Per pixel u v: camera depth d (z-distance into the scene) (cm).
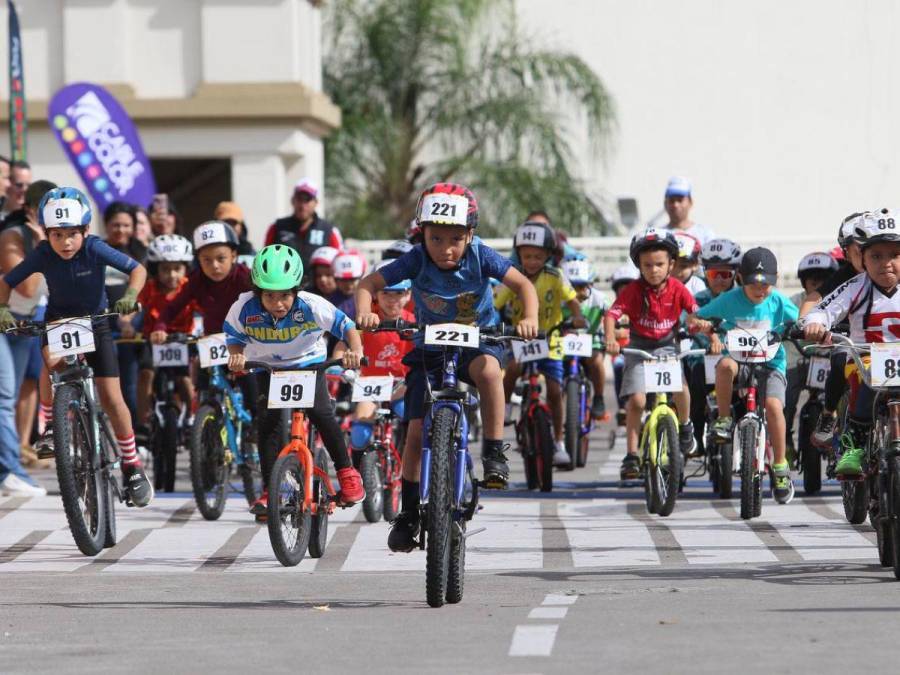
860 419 2581
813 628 2020
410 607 2300
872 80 11438
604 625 2075
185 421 4059
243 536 3225
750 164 11469
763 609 2181
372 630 2086
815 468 3738
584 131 11044
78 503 2883
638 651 1884
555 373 4019
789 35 11450
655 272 3519
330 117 7962
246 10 7538
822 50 11462
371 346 3497
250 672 1816
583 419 4412
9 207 4228
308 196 4984
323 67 10200
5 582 2678
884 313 2531
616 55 11412
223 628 2134
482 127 10131
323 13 10169
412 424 2338
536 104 10188
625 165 11450
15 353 3938
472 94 10206
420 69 10206
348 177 9931
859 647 1891
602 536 3141
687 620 2100
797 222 11481
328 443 2873
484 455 2338
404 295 3491
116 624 2186
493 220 9856
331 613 2256
